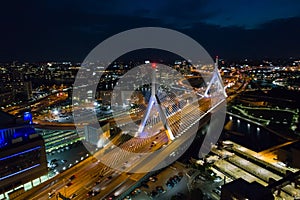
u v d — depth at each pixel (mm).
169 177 62281
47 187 59562
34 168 60969
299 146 65875
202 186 57812
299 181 51031
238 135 96062
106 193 55344
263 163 68438
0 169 55031
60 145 85188
